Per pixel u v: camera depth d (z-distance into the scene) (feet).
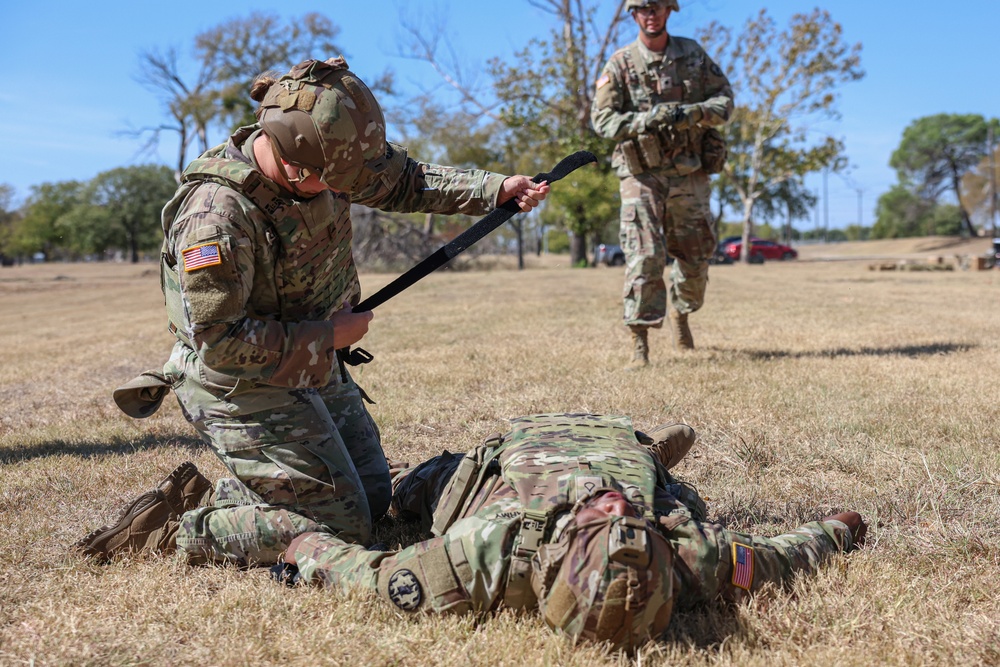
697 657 7.23
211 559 9.51
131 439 16.62
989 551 9.53
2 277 151.74
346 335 9.05
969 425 14.82
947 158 299.58
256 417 9.03
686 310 23.71
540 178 10.18
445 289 62.18
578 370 21.42
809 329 29.09
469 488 8.42
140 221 310.04
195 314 8.27
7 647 7.74
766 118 111.96
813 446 14.01
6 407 21.83
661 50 20.68
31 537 10.91
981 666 7.18
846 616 7.89
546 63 98.12
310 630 7.76
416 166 10.39
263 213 8.57
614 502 7.00
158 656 7.54
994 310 36.06
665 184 20.93
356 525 9.28
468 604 7.57
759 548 8.18
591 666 6.84
